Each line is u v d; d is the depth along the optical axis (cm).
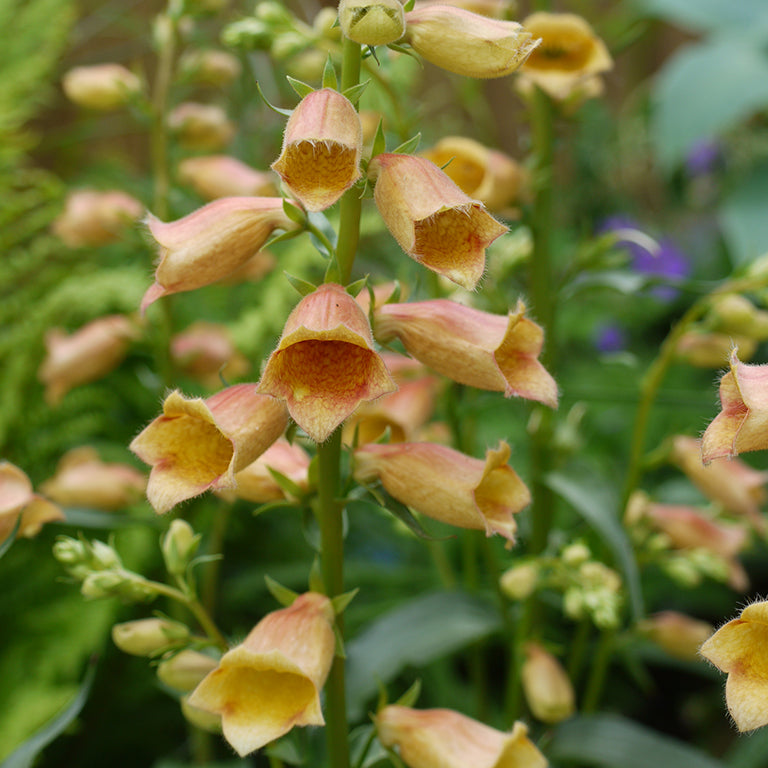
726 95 70
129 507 56
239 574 71
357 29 37
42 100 76
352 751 45
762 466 82
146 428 38
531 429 55
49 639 60
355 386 37
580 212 120
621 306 98
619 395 55
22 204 71
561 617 75
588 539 58
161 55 58
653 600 78
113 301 71
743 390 35
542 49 53
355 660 51
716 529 56
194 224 40
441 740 41
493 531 40
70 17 76
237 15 56
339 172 37
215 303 76
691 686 80
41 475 69
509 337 41
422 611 53
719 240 109
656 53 129
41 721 57
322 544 41
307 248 66
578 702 75
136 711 64
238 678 38
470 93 67
